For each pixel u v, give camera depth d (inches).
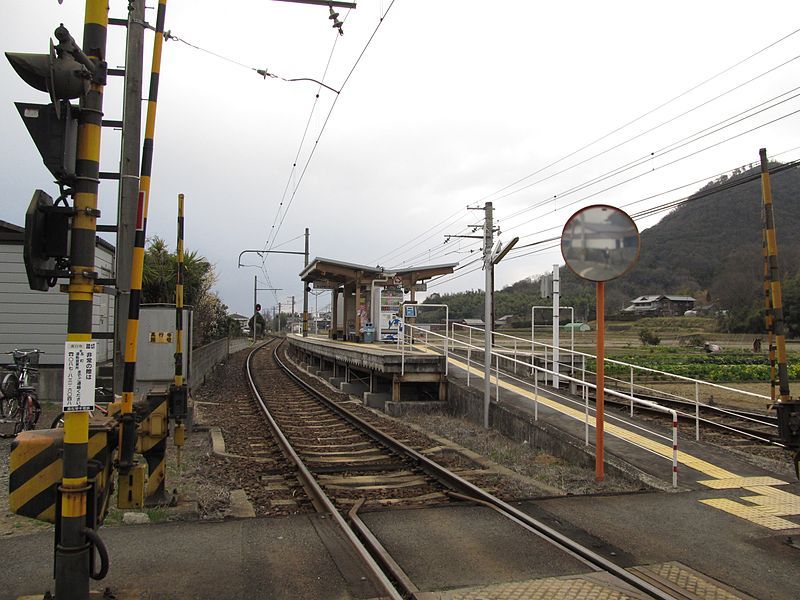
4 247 613.6
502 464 369.7
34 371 520.7
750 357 1386.6
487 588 171.8
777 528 229.1
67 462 141.3
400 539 212.8
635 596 167.3
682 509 254.1
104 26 149.1
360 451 424.8
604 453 348.5
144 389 425.4
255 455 406.0
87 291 143.1
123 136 313.7
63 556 140.6
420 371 617.9
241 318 3292.3
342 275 1063.0
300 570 182.9
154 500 249.6
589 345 1708.9
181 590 167.6
